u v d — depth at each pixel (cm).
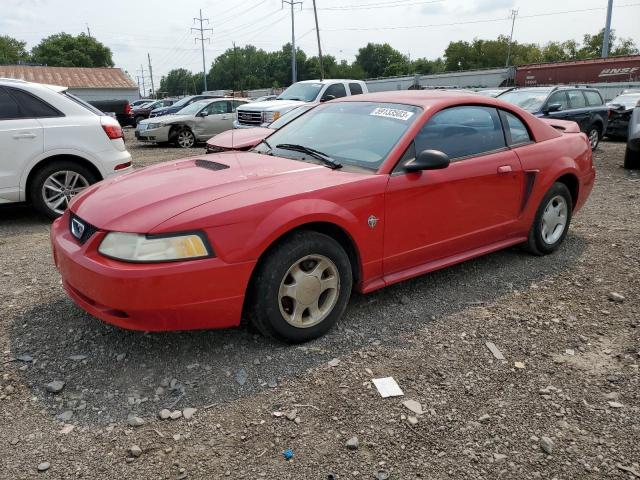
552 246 461
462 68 10738
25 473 209
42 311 346
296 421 240
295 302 294
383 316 344
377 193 316
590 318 344
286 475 209
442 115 366
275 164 341
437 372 280
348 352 299
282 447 224
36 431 233
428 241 354
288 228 279
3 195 566
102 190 319
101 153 611
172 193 287
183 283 257
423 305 361
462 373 280
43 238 532
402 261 344
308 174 317
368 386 266
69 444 225
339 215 299
